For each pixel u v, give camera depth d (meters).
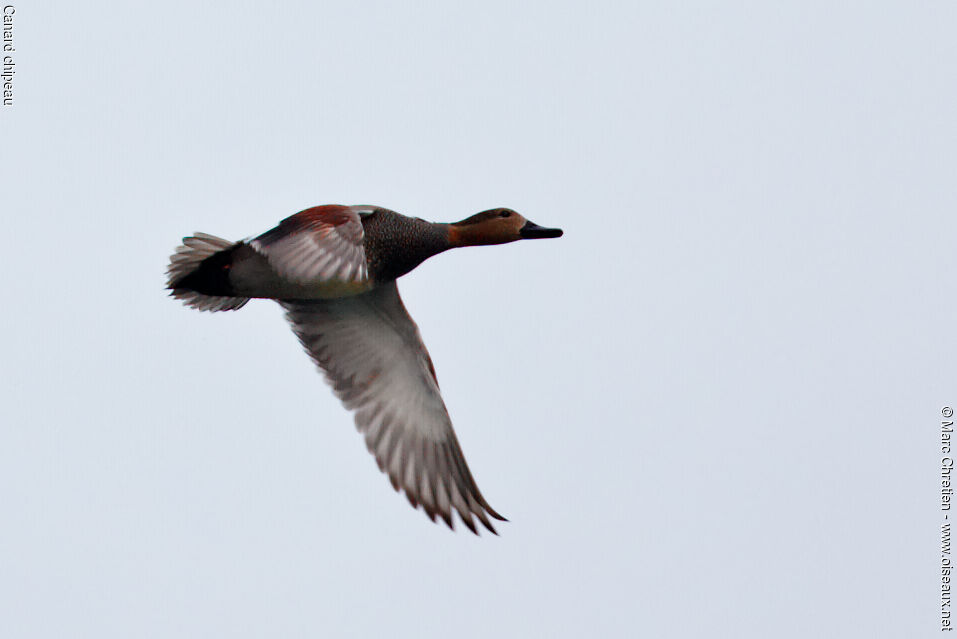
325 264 9.66
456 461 11.92
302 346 11.93
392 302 11.62
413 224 11.45
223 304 11.40
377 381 12.00
